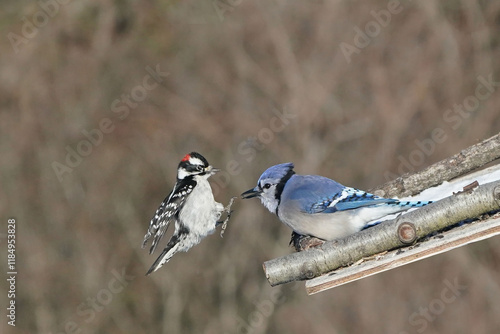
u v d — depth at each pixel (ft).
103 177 64.03
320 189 26.27
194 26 68.49
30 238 60.85
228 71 67.10
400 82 65.41
